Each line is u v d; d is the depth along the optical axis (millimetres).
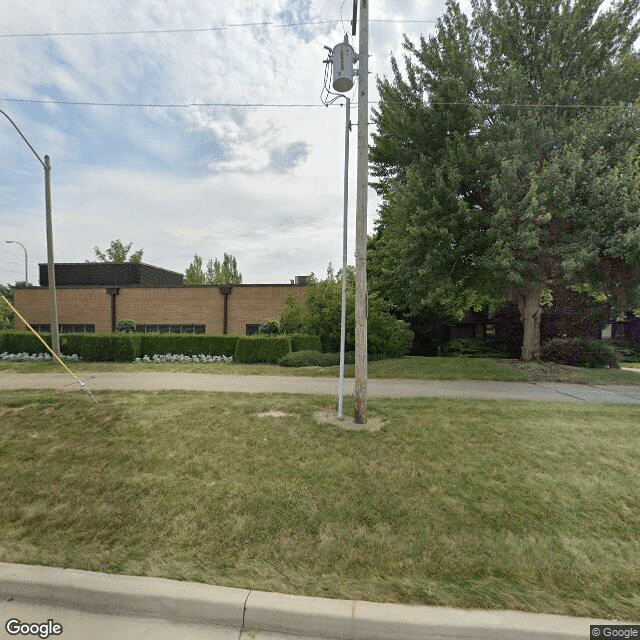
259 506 3619
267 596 2592
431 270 11523
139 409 6336
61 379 9805
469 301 18438
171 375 10602
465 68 11609
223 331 20688
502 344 19172
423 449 4844
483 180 12195
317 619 2473
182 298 21125
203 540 3176
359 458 4586
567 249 10469
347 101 6164
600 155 10383
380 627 2441
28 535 3244
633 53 12336
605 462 4613
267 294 20469
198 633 2471
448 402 7184
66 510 3570
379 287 16609
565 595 2695
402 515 3521
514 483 4086
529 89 12375
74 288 22094
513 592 2701
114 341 14633
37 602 2691
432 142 12625
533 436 5336
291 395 7652
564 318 16344
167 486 3955
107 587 2664
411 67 12922
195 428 5484
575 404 7320
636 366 18594
